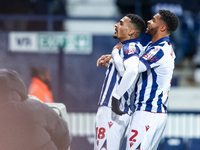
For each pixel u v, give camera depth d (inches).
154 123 94.7
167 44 95.7
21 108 69.1
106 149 94.0
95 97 316.2
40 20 315.6
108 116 94.6
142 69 91.7
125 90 87.4
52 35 313.7
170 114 200.5
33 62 315.3
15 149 67.9
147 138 94.3
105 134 94.2
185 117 211.5
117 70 93.1
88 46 316.5
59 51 314.8
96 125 96.7
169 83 97.8
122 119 96.3
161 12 96.5
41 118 70.2
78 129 203.8
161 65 93.3
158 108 95.8
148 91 95.3
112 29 320.5
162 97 96.6
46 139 69.6
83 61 316.8
